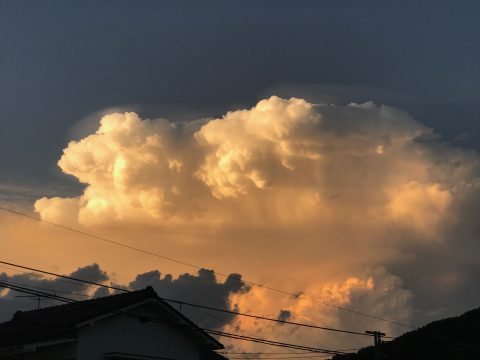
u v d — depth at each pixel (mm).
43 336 31078
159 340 35219
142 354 34031
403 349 75938
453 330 81938
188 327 36031
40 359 31703
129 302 33500
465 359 69312
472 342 75875
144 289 34469
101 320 32469
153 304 34688
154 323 35125
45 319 35344
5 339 32188
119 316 33375
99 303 34000
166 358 35219
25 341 30766
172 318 35594
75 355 31016
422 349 75312
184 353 36531
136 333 34094
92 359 31656
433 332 82562
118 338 33094
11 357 31266
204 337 36781
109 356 32156
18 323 37094
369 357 69938
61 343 31156
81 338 31391
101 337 32312
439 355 72250
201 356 40094
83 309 34375
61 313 35562
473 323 83375
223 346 37844
